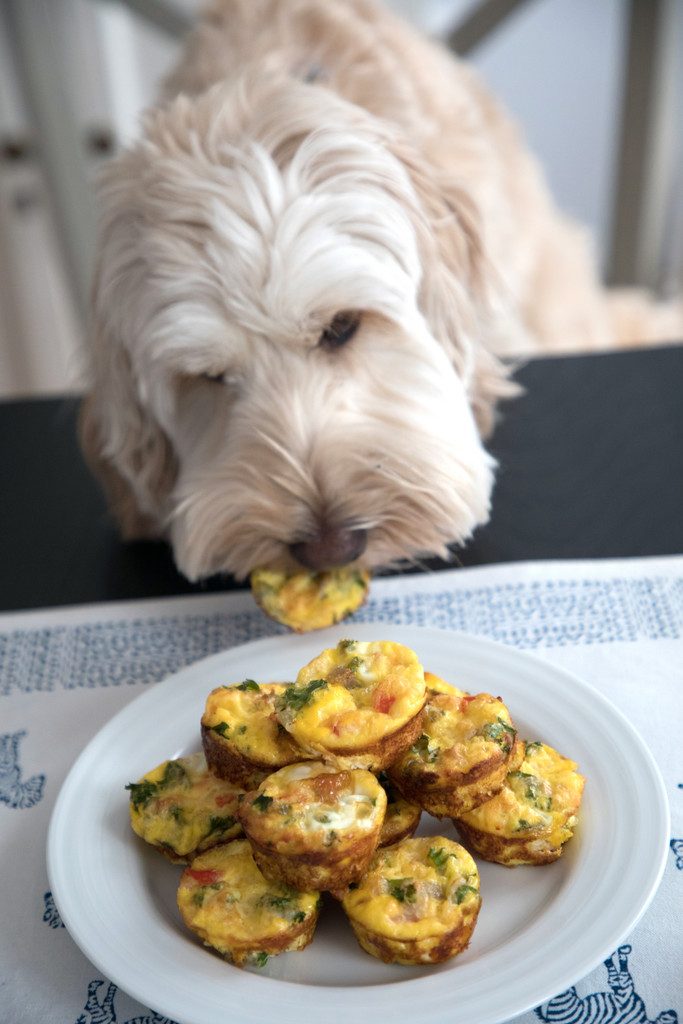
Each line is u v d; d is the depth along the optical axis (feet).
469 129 3.31
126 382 2.44
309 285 2.10
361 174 2.24
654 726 1.80
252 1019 1.40
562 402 2.69
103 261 2.36
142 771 1.75
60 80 4.97
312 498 2.10
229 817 1.61
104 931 1.51
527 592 2.10
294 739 1.58
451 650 1.87
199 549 2.17
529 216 4.06
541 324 4.13
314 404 2.20
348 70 2.81
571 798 1.59
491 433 2.61
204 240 2.14
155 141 2.29
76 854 1.61
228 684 1.87
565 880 1.55
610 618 2.02
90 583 2.34
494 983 1.41
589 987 1.48
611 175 5.31
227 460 2.22
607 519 2.31
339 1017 1.39
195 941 1.54
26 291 5.52
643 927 1.54
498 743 1.59
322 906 1.57
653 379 2.72
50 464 2.74
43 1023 1.50
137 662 2.08
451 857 1.52
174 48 5.45
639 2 4.63
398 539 2.17
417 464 2.19
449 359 2.50
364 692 1.61
